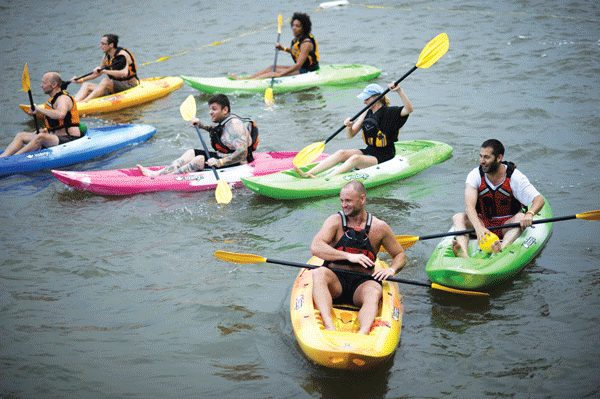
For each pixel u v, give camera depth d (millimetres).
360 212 7469
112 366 6918
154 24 31531
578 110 15883
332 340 6379
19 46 28016
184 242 10141
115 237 10359
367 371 6594
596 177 11891
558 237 9648
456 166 13148
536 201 8633
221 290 8547
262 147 14898
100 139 14898
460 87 18750
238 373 6719
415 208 11164
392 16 29062
